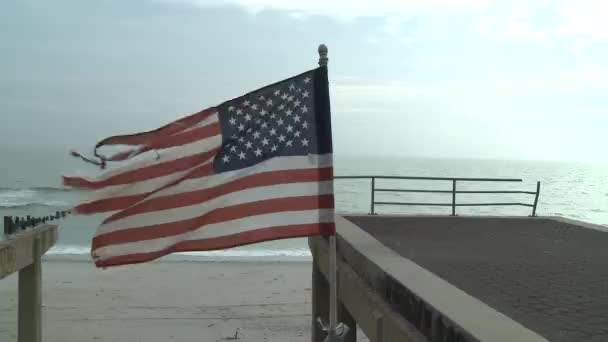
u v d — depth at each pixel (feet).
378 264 19.49
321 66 16.89
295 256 91.20
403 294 16.56
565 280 19.81
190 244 16.10
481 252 25.67
